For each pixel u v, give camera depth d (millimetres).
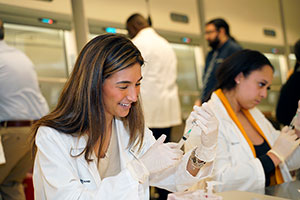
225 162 1720
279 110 2553
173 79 3242
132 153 1456
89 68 1213
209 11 4598
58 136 1243
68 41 3436
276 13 5332
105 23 3670
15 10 3129
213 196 1205
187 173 1361
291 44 5449
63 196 1131
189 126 1393
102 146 1361
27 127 2518
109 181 1157
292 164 1898
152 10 4035
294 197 1380
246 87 1860
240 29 4871
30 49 3236
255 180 1604
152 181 1466
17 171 2561
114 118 1458
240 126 1866
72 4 3646
